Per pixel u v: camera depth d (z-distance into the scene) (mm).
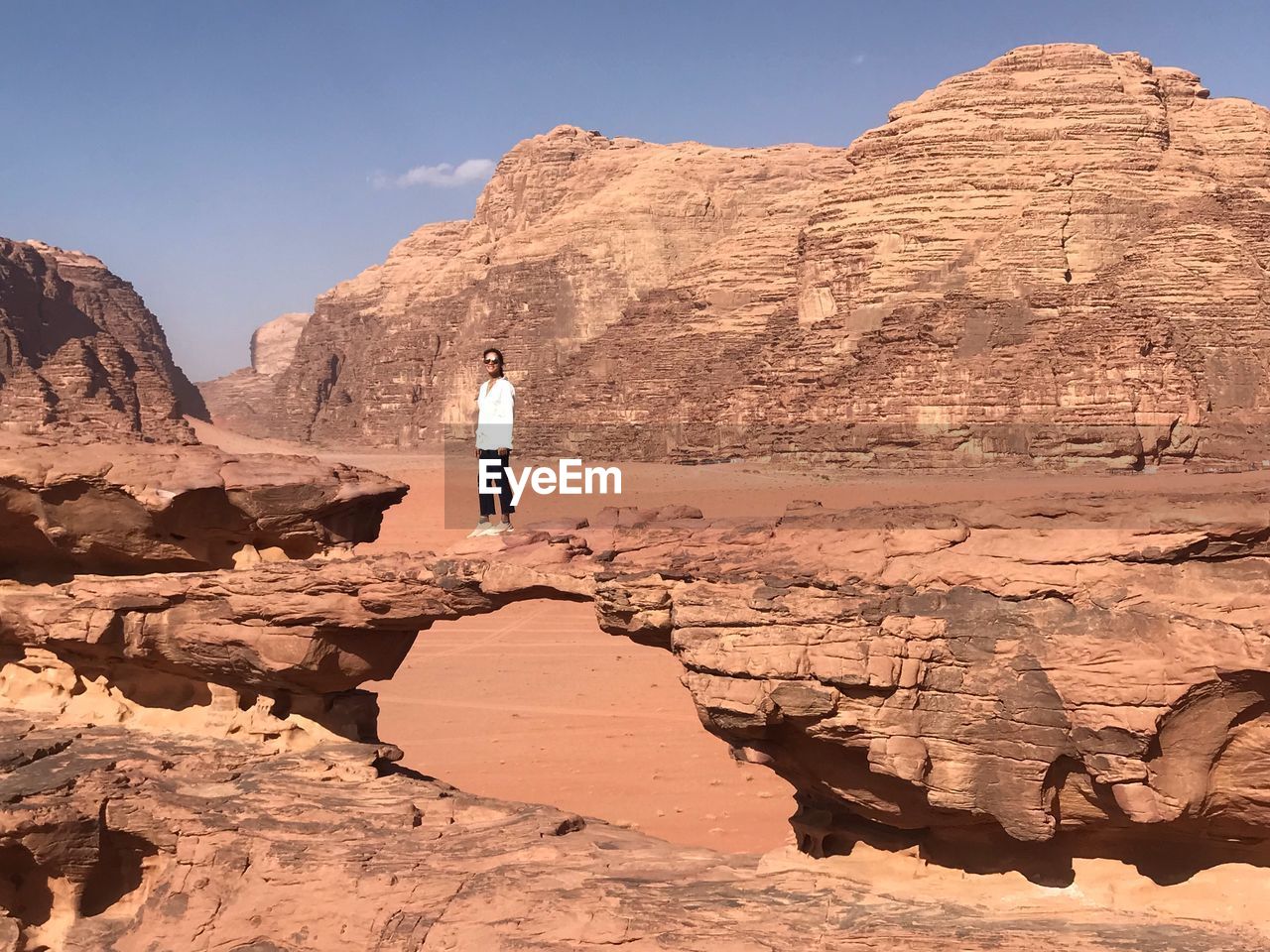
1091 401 103812
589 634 44406
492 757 28500
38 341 195750
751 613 14250
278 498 19375
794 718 14062
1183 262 125312
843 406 116312
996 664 13188
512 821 17719
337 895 15898
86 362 151875
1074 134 137375
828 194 145250
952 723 13406
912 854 15148
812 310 142250
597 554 15953
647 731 30625
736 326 164250
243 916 16234
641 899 14641
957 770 13438
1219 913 13289
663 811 24078
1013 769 13164
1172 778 12672
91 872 17750
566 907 14625
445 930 14805
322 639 18312
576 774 26875
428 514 74500
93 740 19703
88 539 19672
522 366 199000
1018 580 13250
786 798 24828
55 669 20672
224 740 19734
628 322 180125
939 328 116625
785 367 133375
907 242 133000
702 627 14539
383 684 36688
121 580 19609
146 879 18094
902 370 114000
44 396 141250
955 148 136125
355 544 20266
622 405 159750
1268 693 12180
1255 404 116688
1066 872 14227
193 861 17125
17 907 17844
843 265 137875
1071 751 12891
